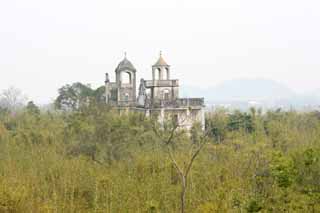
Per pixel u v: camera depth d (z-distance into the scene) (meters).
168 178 72.06
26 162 80.50
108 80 140.38
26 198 61.97
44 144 95.81
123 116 98.00
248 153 79.56
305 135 94.56
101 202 65.56
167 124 99.00
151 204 59.47
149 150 89.12
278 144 88.75
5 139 96.62
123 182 69.12
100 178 69.81
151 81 126.69
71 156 86.75
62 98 165.00
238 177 69.00
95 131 90.38
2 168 74.81
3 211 58.38
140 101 131.12
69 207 62.25
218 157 87.12
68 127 99.75
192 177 71.62
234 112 128.38
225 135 104.50
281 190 47.19
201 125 109.38
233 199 56.12
